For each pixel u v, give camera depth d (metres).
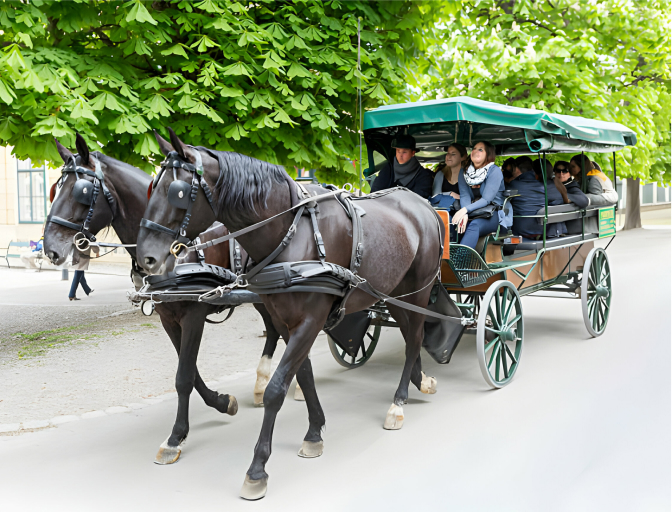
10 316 9.85
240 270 4.37
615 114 13.25
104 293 12.55
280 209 3.59
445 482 3.64
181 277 3.96
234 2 7.65
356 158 8.71
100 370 6.43
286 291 3.52
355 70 7.83
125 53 6.96
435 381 5.36
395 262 4.30
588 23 13.11
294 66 7.73
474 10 13.53
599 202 7.56
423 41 9.47
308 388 4.05
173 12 7.34
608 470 3.75
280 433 4.54
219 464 3.98
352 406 5.12
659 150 19.91
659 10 14.12
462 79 12.60
